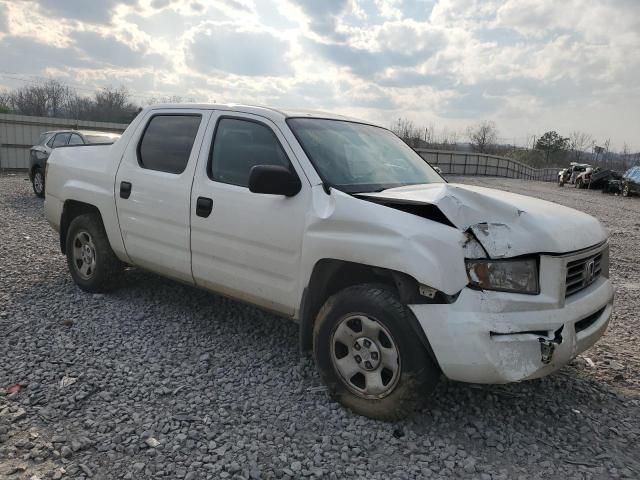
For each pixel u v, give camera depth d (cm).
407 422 337
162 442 306
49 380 375
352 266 346
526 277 309
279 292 386
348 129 446
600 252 369
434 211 320
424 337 308
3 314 493
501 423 344
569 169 3781
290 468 288
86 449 298
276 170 360
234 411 345
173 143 472
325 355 352
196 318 504
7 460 285
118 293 560
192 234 437
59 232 589
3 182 1909
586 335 332
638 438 334
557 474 294
